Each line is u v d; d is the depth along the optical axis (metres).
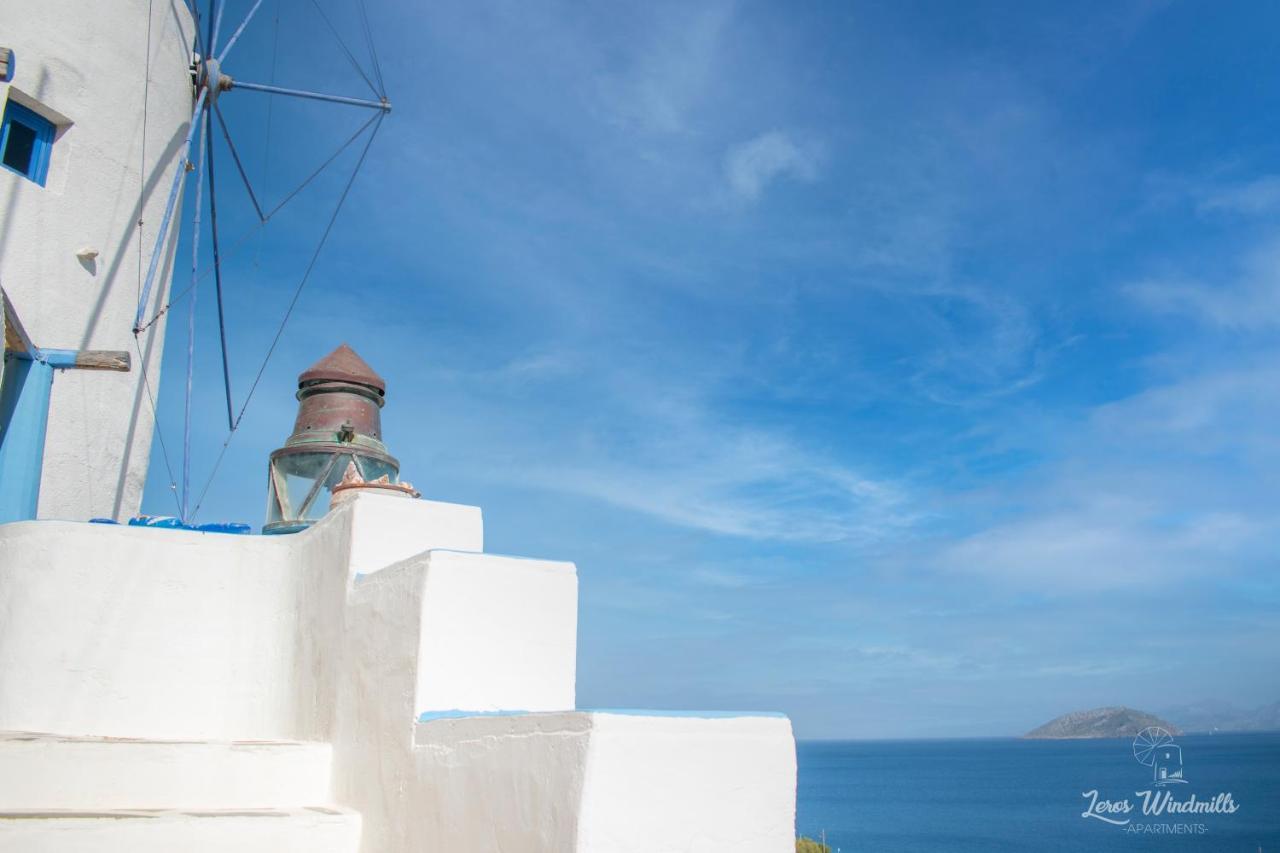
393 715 5.08
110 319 10.09
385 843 4.99
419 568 5.02
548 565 5.26
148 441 10.59
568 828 3.34
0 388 7.82
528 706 5.02
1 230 9.02
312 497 8.43
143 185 10.60
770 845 3.59
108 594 7.16
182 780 5.71
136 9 10.59
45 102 9.58
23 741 5.62
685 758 3.49
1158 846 64.38
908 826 80.62
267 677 7.27
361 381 9.07
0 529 7.39
